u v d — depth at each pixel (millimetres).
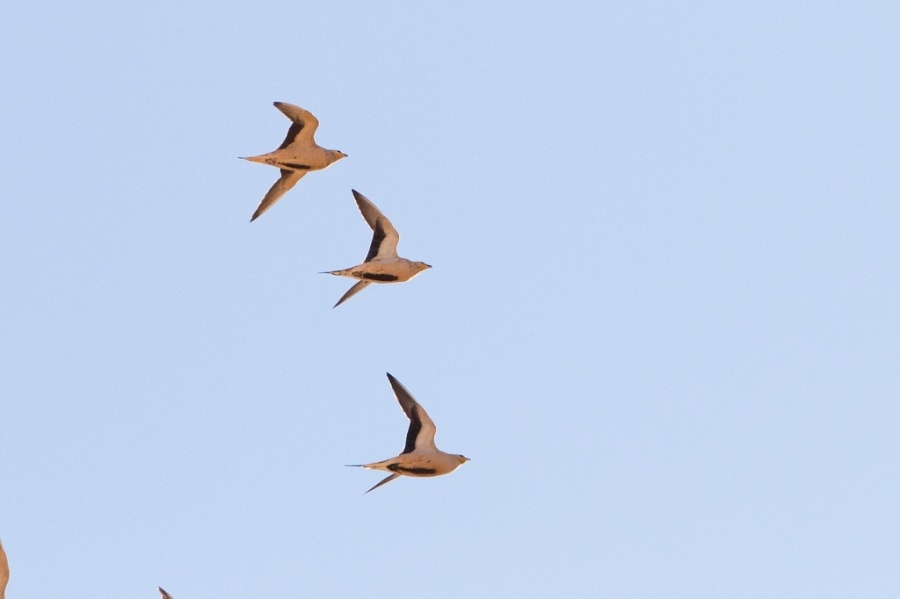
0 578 36625
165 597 41625
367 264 42531
